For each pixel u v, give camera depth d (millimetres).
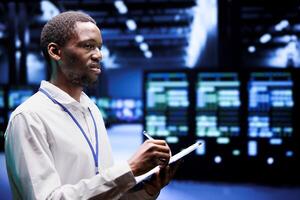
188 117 7312
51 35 1255
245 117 7141
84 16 1284
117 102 26953
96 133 1360
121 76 28422
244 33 19328
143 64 27766
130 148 12070
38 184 1088
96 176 1103
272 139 7066
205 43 9719
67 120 1259
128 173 1095
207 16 9523
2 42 19719
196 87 7293
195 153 7312
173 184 6973
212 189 6582
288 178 7023
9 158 1191
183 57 26156
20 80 14664
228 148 7199
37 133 1148
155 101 7426
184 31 20109
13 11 14570
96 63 1259
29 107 1194
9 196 6016
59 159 1190
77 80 1270
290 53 20078
